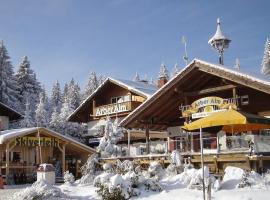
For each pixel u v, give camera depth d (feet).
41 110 160.56
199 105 74.02
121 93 124.88
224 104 70.38
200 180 50.47
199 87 77.82
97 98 131.23
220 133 67.97
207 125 52.65
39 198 50.47
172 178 57.41
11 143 89.15
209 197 41.01
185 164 62.90
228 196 43.75
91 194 54.44
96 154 84.23
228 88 69.77
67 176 69.56
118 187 47.21
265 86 61.87
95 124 132.36
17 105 172.45
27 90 193.88
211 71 68.33
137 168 60.64
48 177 66.08
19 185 82.58
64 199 51.08
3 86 169.48
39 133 90.43
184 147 78.02
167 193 49.21
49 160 95.96
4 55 180.65
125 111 118.11
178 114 86.28
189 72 71.92
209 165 64.39
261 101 71.26
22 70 195.83
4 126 130.52
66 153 100.42
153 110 81.20
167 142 81.82
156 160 71.61
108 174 51.03
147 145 82.74
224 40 94.22
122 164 63.36
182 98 78.95
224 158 61.77
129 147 84.74
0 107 130.52
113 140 85.56
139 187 52.01
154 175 60.44
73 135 159.74
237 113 53.21
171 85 75.00
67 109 163.22
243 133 72.23
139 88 117.08
